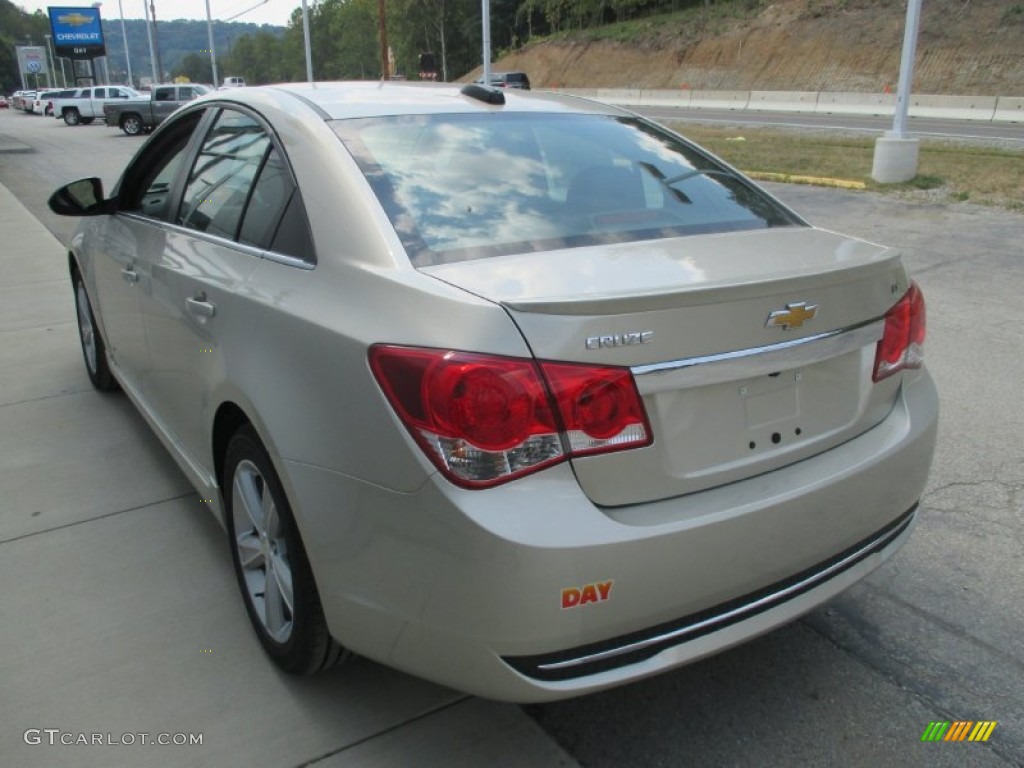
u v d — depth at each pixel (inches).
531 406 73.8
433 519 75.3
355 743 94.2
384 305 82.3
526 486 74.6
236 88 135.3
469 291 79.5
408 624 80.2
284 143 106.7
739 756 92.9
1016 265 322.0
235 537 111.0
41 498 151.3
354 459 80.8
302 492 86.5
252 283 100.4
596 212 103.3
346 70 3580.2
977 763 91.7
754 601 86.0
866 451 94.6
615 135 124.5
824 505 88.4
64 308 282.8
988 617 116.2
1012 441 170.1
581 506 75.5
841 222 417.4
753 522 82.4
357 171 97.3
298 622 95.0
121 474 160.9
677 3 2171.5
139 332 143.5
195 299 113.2
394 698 101.4
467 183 101.7
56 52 2439.7
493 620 74.3
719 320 80.9
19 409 194.1
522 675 76.4
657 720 98.3
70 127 1508.4
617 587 75.9
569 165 112.0
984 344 229.8
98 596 121.6
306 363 86.8
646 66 1994.3
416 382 75.8
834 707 100.1
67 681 103.8
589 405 75.4
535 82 2347.4
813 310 87.2
